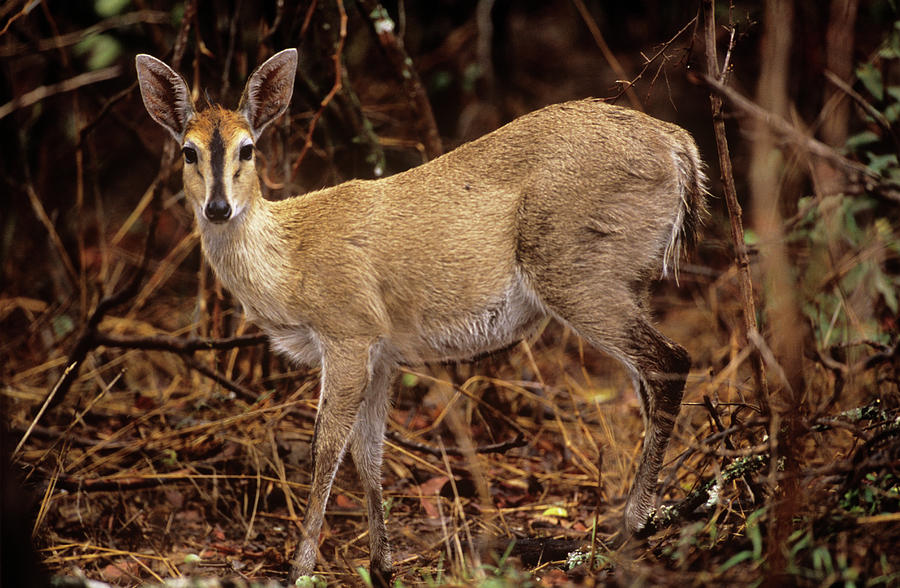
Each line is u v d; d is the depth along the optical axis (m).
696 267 12.56
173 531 9.77
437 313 8.93
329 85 11.80
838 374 8.88
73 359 10.66
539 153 8.68
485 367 11.95
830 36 9.23
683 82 16.92
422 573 8.38
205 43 12.82
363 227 8.84
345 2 12.79
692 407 10.70
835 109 11.46
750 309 7.87
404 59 11.41
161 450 10.55
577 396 12.35
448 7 17.17
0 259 14.16
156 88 9.12
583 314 8.63
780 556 6.29
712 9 7.99
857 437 7.70
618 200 8.52
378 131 13.84
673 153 8.66
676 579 6.68
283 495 10.33
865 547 6.55
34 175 14.78
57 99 15.31
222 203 8.34
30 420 11.25
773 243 7.35
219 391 11.77
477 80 16.38
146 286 13.58
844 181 10.61
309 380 11.59
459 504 9.41
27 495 9.10
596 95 17.92
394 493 10.37
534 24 20.53
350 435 8.76
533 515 9.83
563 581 7.54
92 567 8.91
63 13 14.77
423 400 12.38
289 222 8.97
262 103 9.17
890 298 10.64
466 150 9.05
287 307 8.84
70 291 13.79
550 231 8.57
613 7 18.95
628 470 10.23
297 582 7.89
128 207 16.39
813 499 7.11
